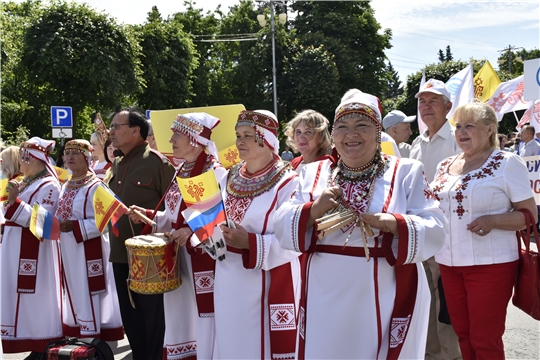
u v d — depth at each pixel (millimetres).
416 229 2096
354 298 2232
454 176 3234
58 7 16406
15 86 21406
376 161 2330
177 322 3475
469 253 3070
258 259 2799
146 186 3824
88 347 3740
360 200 2256
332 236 2307
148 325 3818
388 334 2230
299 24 32188
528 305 3041
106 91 17141
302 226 2279
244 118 3018
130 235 3811
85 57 16266
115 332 4488
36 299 4258
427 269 3801
